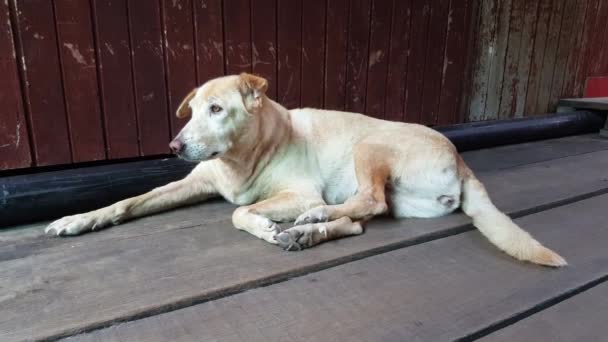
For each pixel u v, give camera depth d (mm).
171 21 2182
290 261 1441
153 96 2232
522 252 1509
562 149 3432
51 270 1370
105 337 1052
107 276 1331
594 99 4242
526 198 2162
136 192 2094
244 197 1923
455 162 1906
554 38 3996
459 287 1338
